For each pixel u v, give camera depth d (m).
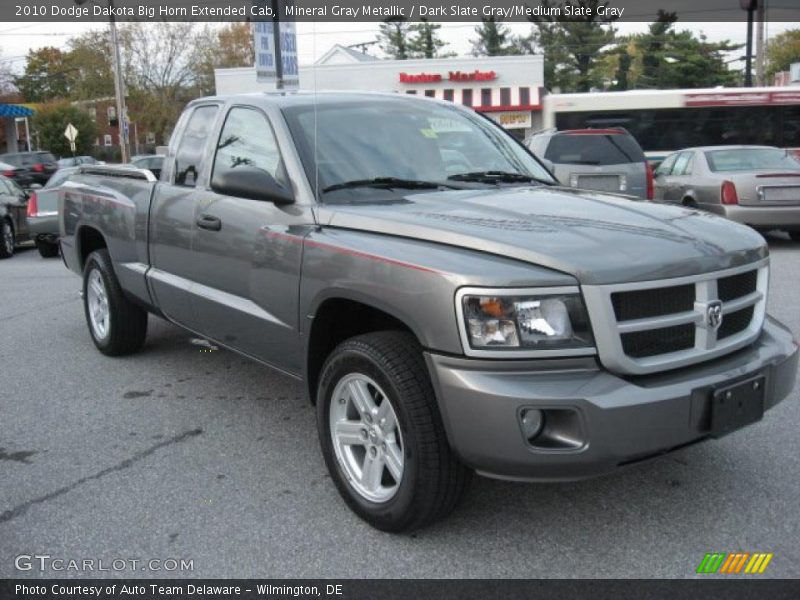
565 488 3.84
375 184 4.12
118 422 4.90
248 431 4.71
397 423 3.25
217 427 4.79
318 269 3.65
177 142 5.26
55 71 70.12
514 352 2.95
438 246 3.29
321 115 4.42
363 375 3.39
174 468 4.20
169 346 6.68
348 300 3.64
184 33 50.78
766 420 4.62
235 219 4.34
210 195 4.66
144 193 5.45
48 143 56.62
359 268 3.41
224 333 4.64
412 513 3.24
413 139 4.53
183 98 51.88
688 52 59.38
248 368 6.02
